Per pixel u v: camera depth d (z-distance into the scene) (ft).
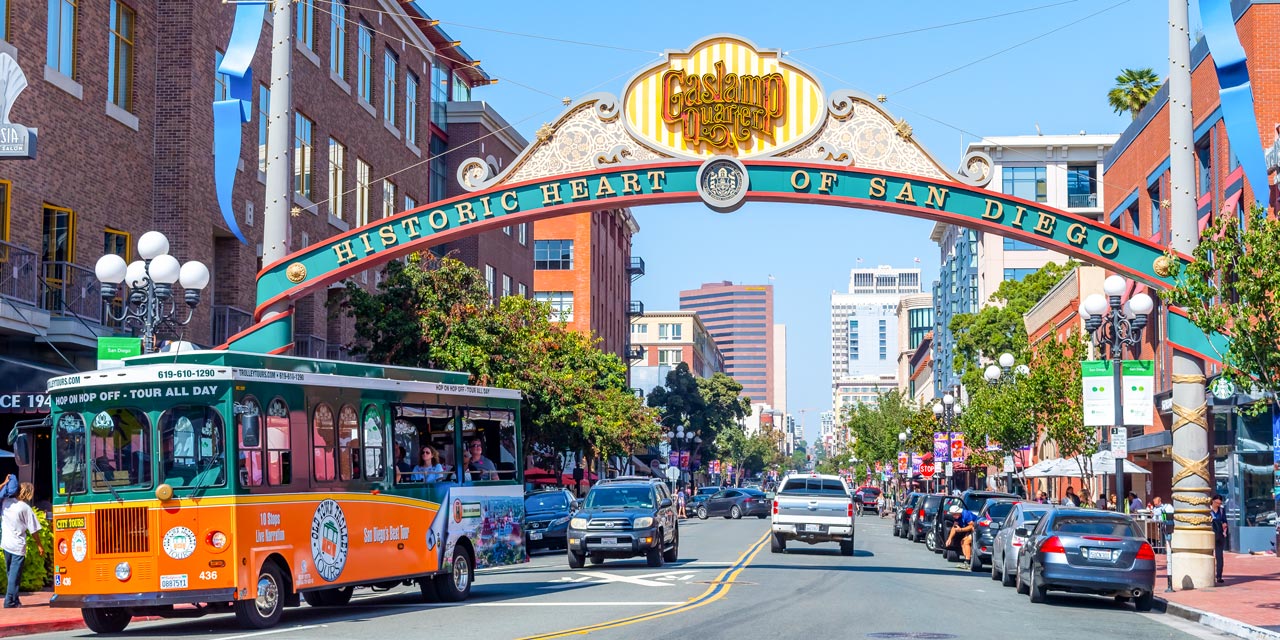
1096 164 330.13
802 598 68.90
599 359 212.02
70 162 92.63
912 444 253.44
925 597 71.87
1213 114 118.32
